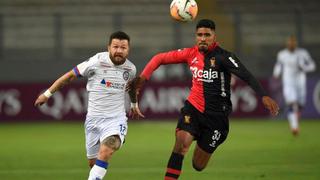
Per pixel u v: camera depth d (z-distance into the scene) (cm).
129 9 10319
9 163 4400
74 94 8412
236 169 3928
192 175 3669
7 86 8381
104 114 2752
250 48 9788
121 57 2688
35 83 8419
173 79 8850
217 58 2720
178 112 8500
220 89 2747
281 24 10019
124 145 5597
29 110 8406
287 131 6912
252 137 6209
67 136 6594
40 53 9644
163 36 9900
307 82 8625
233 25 9525
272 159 4450
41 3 10288
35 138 6406
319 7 10419
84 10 10269
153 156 4750
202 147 2814
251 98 8612
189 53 2784
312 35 9988
